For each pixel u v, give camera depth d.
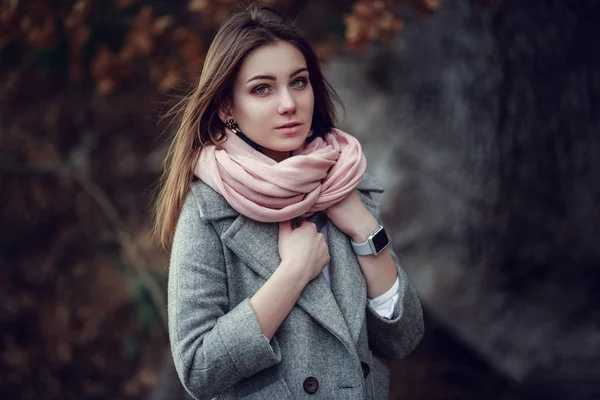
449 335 4.20
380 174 4.68
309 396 1.79
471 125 4.38
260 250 1.83
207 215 1.82
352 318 1.86
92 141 5.61
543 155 4.16
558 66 4.12
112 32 4.18
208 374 1.71
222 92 1.89
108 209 4.66
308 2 4.30
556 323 3.91
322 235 1.88
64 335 4.99
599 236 4.09
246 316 1.73
